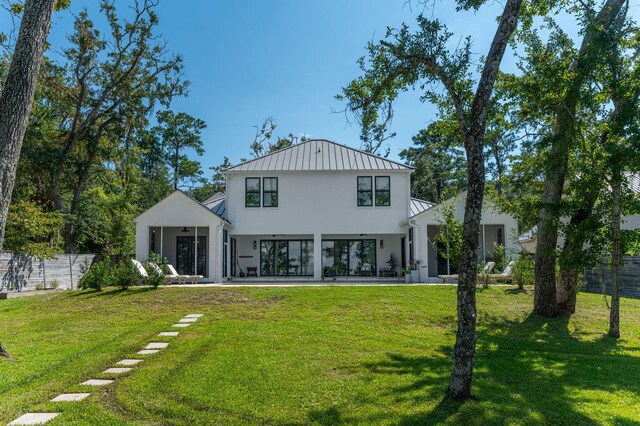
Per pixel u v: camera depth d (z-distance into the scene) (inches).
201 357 323.6
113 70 1090.1
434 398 233.1
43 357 339.3
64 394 250.1
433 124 386.3
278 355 328.2
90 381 275.9
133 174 1314.0
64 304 565.3
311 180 930.1
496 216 845.8
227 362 308.2
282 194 926.4
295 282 864.9
